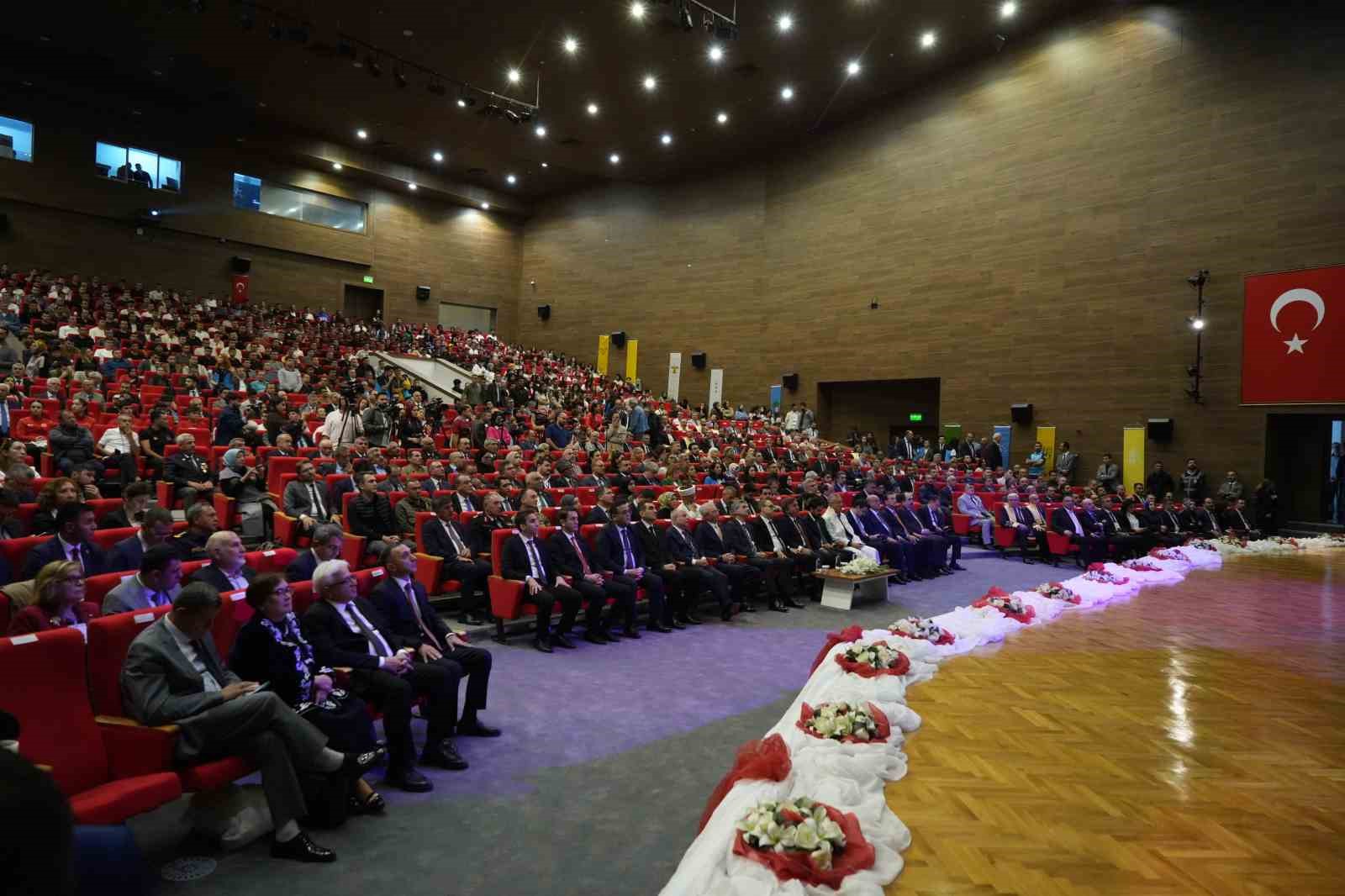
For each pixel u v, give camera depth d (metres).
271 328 19.72
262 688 3.11
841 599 7.59
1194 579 9.14
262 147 21.25
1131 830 2.84
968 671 5.01
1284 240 12.97
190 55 16.88
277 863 2.76
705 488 10.35
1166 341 14.23
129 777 2.73
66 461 7.37
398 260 24.92
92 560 4.46
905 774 3.32
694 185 23.39
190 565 3.90
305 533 6.66
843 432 20.25
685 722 4.25
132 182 19.77
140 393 10.68
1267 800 3.12
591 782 3.48
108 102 18.83
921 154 17.98
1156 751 3.64
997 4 15.01
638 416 14.98
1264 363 13.12
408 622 4.05
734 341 22.14
